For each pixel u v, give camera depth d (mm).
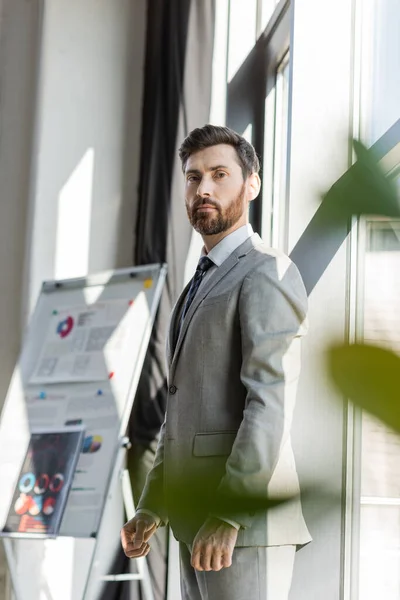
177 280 3854
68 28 4680
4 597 4383
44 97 4602
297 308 1998
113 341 3723
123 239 4574
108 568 4027
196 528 267
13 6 4957
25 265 4547
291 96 2838
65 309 3961
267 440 1872
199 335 2059
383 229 401
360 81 2820
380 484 2574
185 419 2053
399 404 229
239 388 2031
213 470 276
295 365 1988
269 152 3854
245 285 2016
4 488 3691
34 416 3773
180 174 3924
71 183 4578
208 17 3920
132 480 3756
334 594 2607
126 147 4648
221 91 3938
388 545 2535
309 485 261
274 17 3730
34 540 4211
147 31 4652
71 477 3533
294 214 2760
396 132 1330
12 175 4816
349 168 262
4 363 4680
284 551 1944
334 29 2854
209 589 1945
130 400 3564
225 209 2234
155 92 4344
